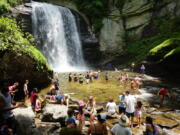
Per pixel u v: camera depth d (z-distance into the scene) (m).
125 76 25.47
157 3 41.50
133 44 41.44
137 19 42.88
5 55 14.83
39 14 37.22
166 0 40.31
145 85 23.25
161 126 11.20
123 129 6.20
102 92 18.91
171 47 30.31
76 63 41.78
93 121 10.46
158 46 31.88
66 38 41.19
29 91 17.56
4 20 16.64
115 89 20.45
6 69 15.13
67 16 42.06
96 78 27.19
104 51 43.03
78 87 21.12
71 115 6.63
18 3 35.69
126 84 23.33
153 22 41.28
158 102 16.36
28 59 16.77
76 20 43.72
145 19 42.41
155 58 32.16
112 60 41.69
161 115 13.21
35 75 17.81
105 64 41.47
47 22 38.34
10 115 6.45
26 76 16.98
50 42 38.38
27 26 34.66
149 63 32.50
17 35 17.17
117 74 30.81
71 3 46.03
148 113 13.59
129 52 40.47
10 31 16.34
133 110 10.64
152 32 40.81
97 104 14.91
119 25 43.66
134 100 10.74
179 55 27.55
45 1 45.56
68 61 40.59
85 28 44.38
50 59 37.94
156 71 31.00
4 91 6.40
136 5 42.69
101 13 43.97
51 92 14.26
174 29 37.78
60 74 30.02
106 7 44.59
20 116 7.73
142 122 11.66
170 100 17.11
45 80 19.27
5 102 6.32
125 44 42.94
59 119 9.97
